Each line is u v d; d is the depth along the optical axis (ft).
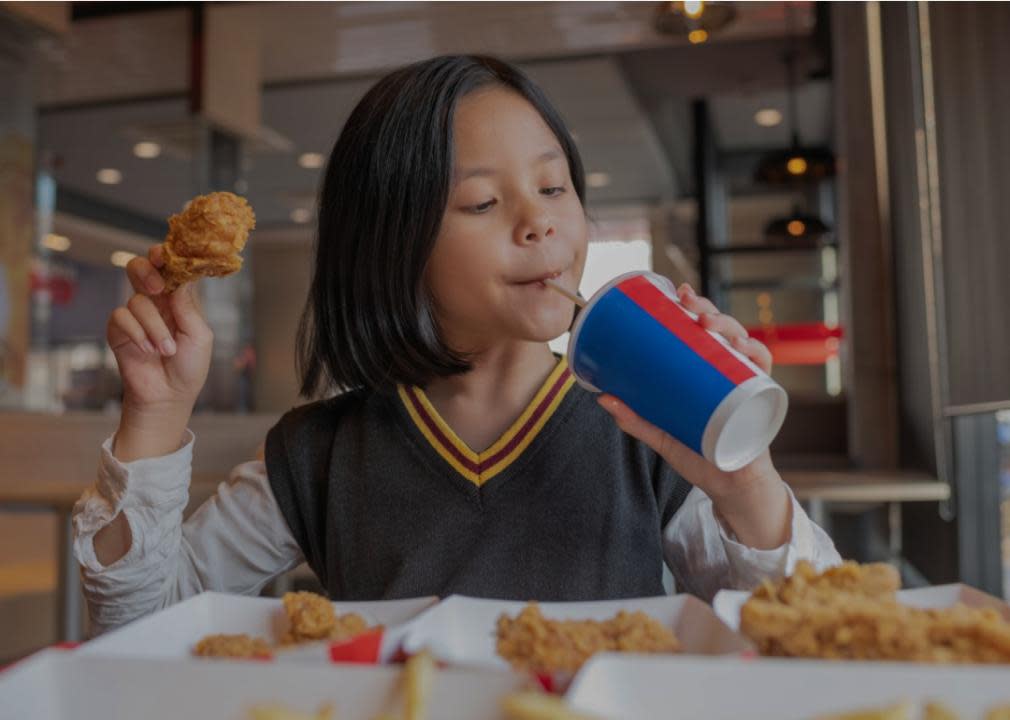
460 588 2.65
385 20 16.28
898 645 1.49
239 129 16.85
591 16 15.88
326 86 19.86
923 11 8.77
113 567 2.48
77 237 31.37
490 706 1.25
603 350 2.18
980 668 1.24
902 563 10.55
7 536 10.20
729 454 2.12
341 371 2.94
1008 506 8.07
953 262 8.17
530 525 2.75
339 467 2.95
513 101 2.67
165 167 26.84
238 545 3.00
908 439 10.00
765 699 1.26
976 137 7.52
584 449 2.83
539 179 2.58
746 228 33.04
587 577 2.68
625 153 25.75
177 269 2.33
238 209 2.32
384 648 1.71
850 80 10.87
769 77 19.77
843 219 11.17
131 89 19.98
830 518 9.34
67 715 1.35
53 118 22.08
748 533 2.42
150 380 2.52
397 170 2.62
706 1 11.64
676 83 20.22
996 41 7.05
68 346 36.58
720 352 2.10
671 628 1.89
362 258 2.73
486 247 2.53
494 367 2.92
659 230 31.83
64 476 9.26
